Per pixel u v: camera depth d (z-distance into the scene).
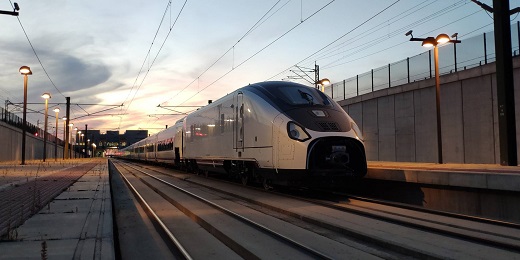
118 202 13.66
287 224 8.77
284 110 13.15
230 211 10.37
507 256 6.05
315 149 11.95
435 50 17.72
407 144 25.75
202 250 6.98
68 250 5.76
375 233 7.49
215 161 19.23
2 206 9.89
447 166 15.12
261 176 15.00
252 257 6.40
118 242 7.84
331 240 7.30
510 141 13.66
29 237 6.55
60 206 9.98
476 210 10.45
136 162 67.62
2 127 45.78
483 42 21.25
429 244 6.73
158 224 9.34
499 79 13.94
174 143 31.89
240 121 15.74
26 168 29.72
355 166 12.46
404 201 12.73
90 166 35.41
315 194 13.85
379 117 28.52
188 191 15.44
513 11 13.81
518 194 9.47
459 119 22.00
